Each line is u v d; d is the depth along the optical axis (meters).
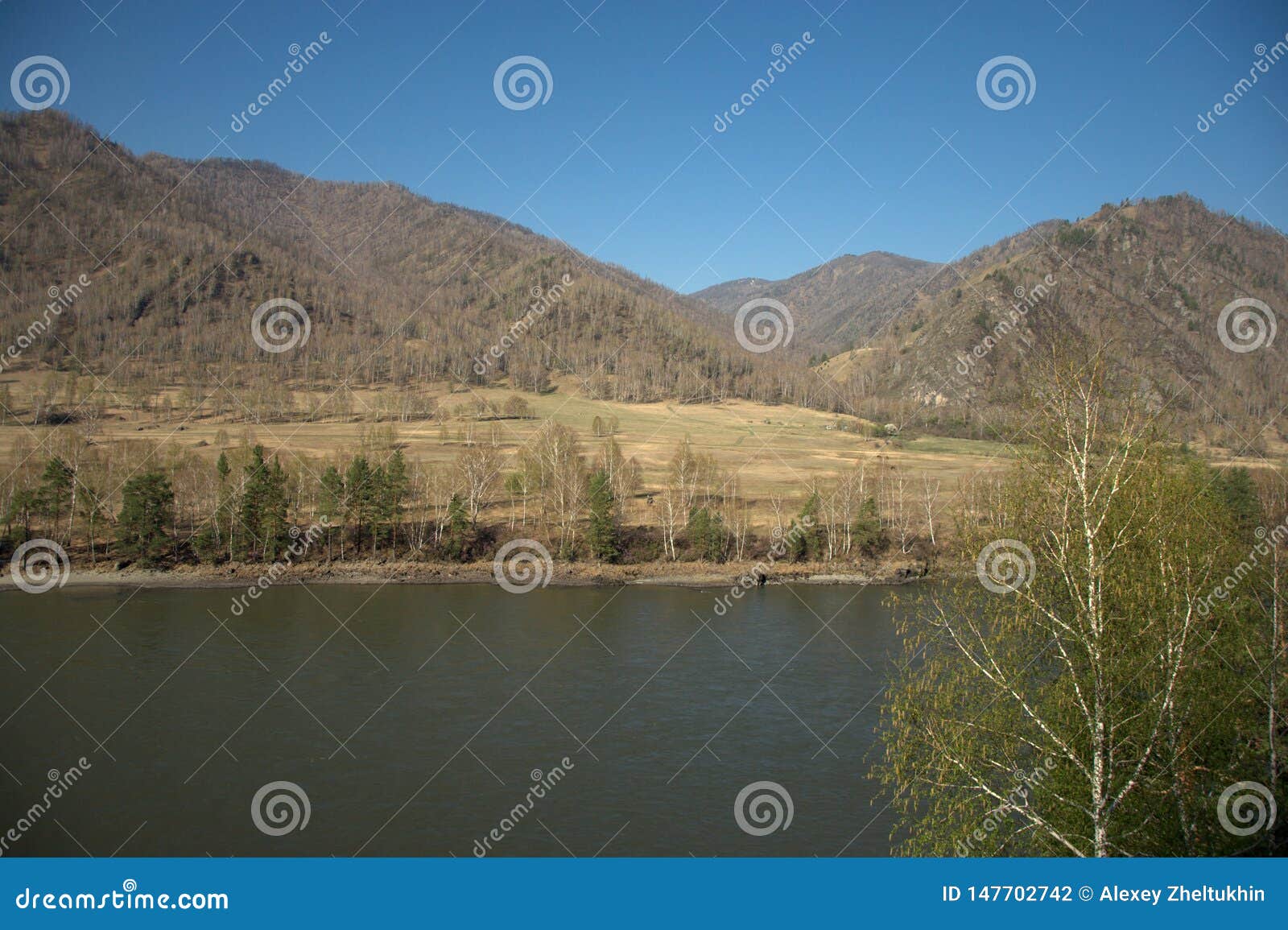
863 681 52.66
